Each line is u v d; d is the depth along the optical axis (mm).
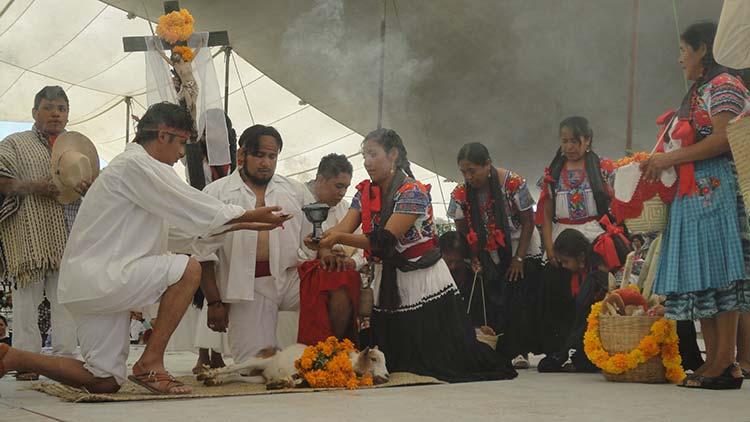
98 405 3203
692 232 3910
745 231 3857
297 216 4734
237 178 4688
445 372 4461
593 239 5410
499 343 5699
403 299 4602
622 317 4395
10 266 4773
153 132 3727
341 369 3918
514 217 5742
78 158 4613
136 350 9797
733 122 3490
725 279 3834
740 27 3371
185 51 6461
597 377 4746
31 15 14188
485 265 5727
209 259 4363
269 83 14562
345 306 4516
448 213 6000
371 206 4602
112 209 3561
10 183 4742
